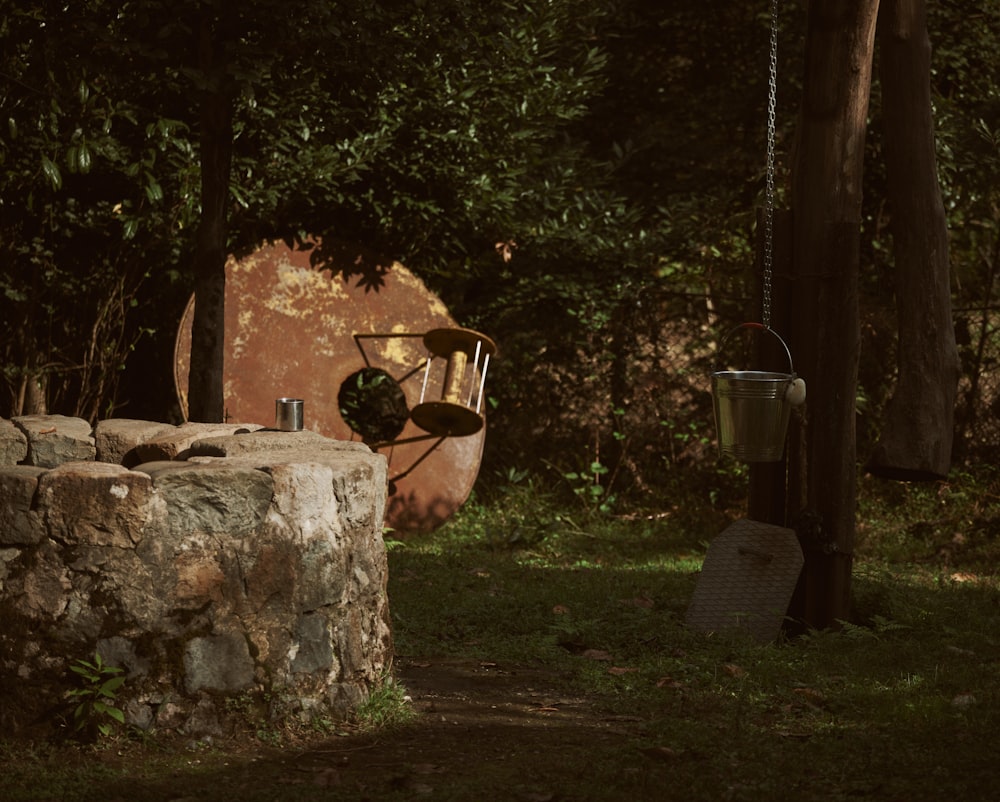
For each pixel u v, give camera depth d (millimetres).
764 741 4359
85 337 9180
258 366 8422
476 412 7848
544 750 4289
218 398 7035
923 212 6074
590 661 5566
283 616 4301
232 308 8430
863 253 10375
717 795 3789
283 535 4289
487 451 10070
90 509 4066
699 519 9273
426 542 8586
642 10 11078
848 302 6059
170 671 4137
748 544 6152
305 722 4355
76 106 7883
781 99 10664
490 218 9359
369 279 8820
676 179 10852
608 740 4422
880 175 10297
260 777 3924
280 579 4289
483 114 9258
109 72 6320
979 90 10469
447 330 8172
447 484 8836
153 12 6180
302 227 9305
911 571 7855
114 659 4082
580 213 9719
